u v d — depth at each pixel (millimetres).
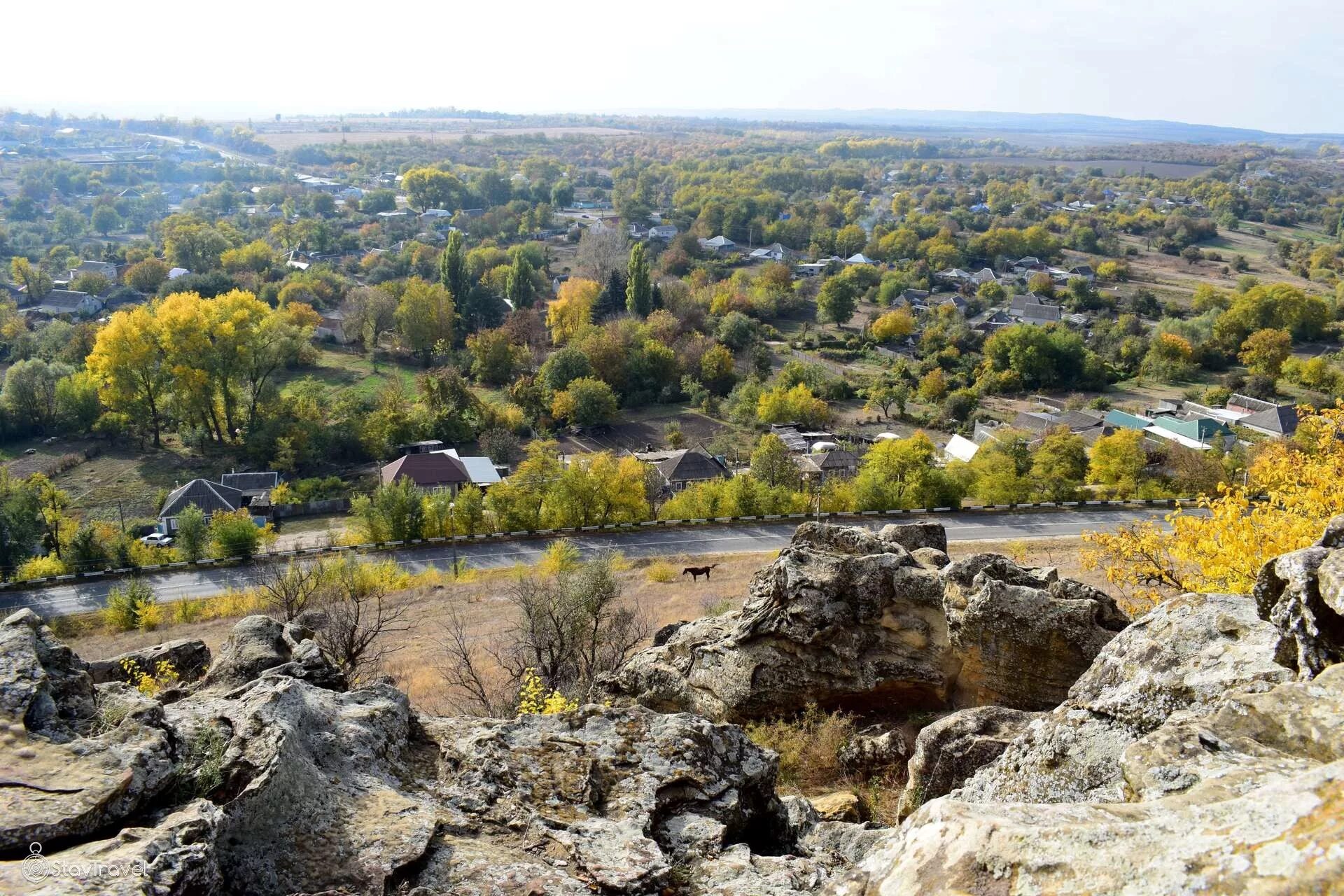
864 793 13273
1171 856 4613
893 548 17594
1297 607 7336
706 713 16484
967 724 11703
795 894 7008
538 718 9656
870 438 83500
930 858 5570
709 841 8055
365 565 41812
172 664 16656
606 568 26078
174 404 78250
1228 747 6008
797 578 16234
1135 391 99938
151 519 62062
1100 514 54219
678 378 98125
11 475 67062
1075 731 8102
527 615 23984
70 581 46781
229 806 7027
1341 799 4430
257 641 13359
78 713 7574
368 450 77250
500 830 7824
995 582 14602
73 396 78062
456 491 65875
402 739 9391
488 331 99875
